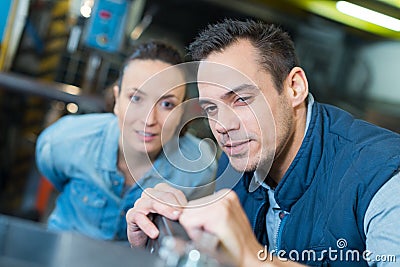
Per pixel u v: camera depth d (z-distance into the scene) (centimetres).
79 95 242
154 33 345
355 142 120
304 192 120
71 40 258
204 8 347
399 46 353
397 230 106
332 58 365
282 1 348
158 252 65
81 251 61
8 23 236
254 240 71
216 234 68
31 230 62
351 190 114
